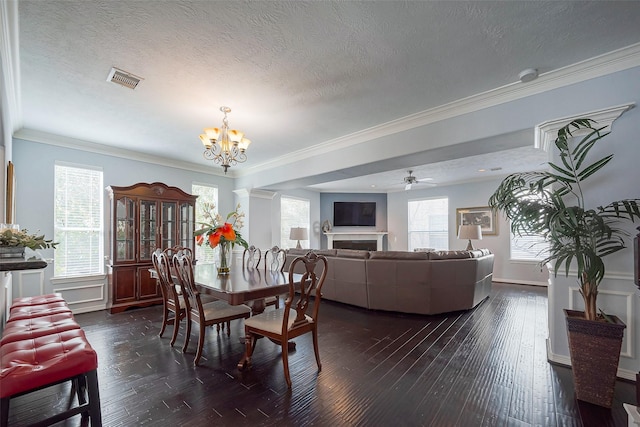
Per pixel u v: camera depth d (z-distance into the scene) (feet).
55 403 6.37
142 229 14.38
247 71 7.86
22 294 11.83
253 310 9.68
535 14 5.84
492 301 15.48
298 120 11.22
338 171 13.98
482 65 7.62
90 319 12.33
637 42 6.72
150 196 14.61
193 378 7.38
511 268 21.06
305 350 9.13
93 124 11.50
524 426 5.61
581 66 7.54
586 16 5.89
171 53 7.06
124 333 10.62
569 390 6.82
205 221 18.37
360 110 10.32
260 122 11.41
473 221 23.02
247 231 19.16
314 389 6.88
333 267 14.73
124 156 15.07
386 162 12.28
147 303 14.26
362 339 10.09
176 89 8.80
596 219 6.47
